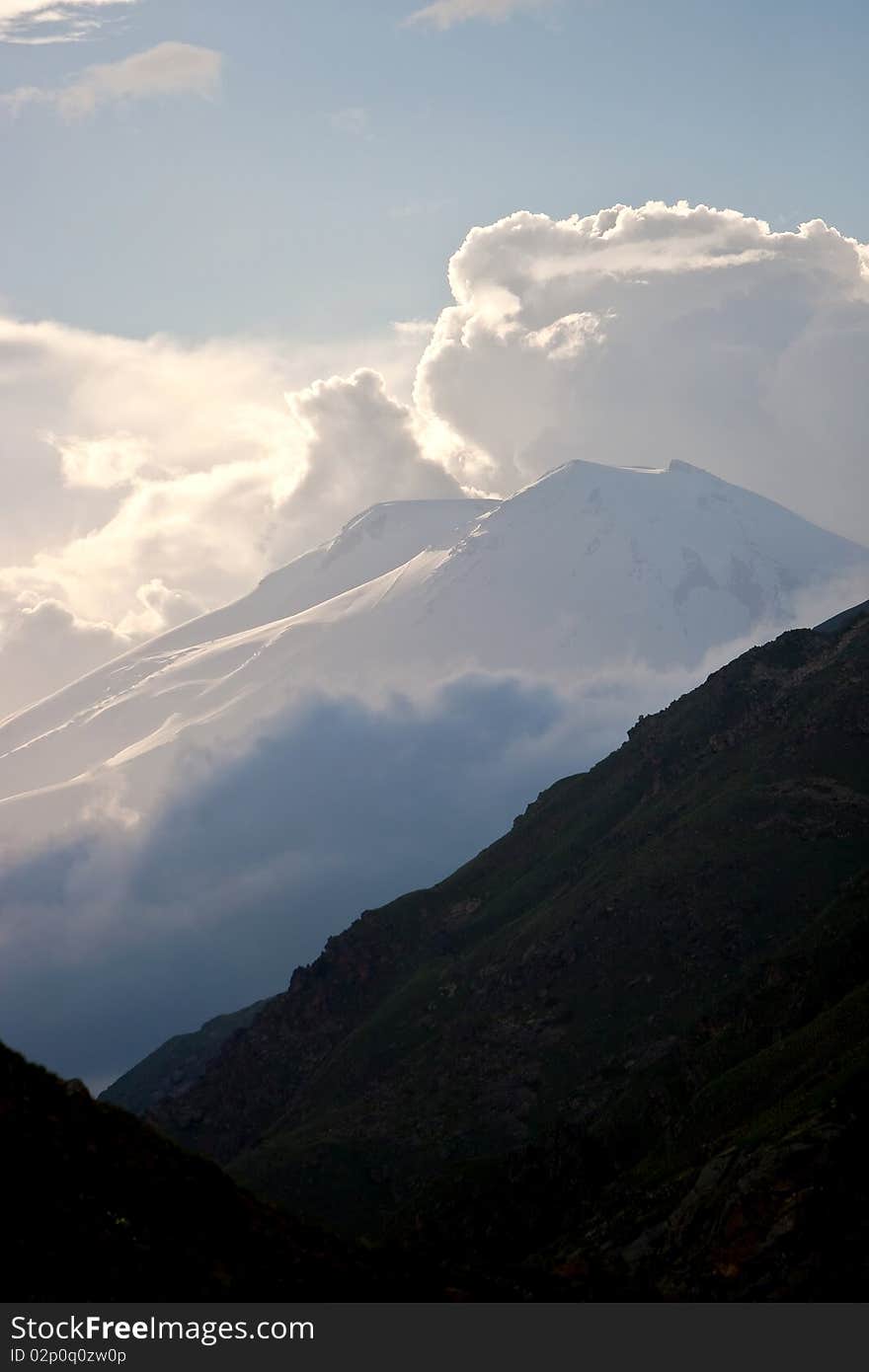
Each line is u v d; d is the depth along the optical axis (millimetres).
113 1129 62750
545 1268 109750
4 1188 54469
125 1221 56656
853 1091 99812
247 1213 63375
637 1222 108750
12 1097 59688
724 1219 93375
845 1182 91000
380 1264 66562
